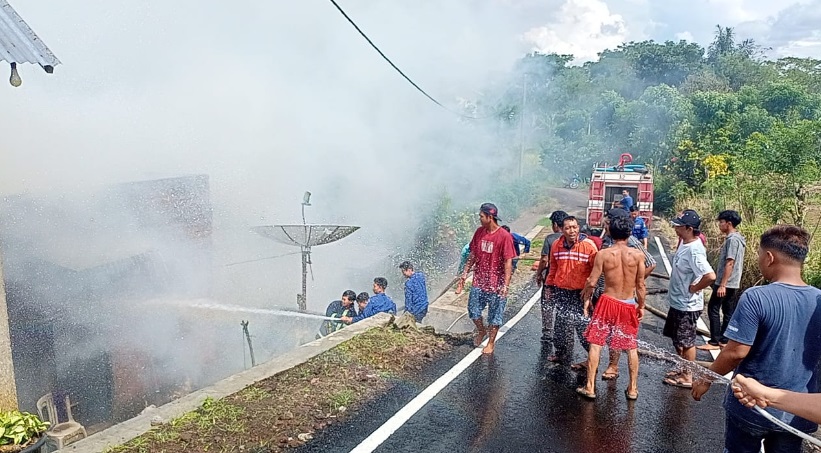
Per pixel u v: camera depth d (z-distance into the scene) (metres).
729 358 3.40
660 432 4.99
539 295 9.88
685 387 5.91
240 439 4.48
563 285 6.59
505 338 7.43
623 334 5.54
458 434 4.84
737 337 3.36
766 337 3.34
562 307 6.68
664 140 26.67
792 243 3.40
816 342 3.30
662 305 9.56
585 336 5.76
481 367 6.36
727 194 13.69
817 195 11.06
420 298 8.16
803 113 25.30
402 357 6.50
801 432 3.20
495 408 5.36
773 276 3.50
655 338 7.77
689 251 5.86
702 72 43.38
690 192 21.17
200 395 5.16
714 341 7.29
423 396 5.55
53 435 5.09
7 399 4.70
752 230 10.14
